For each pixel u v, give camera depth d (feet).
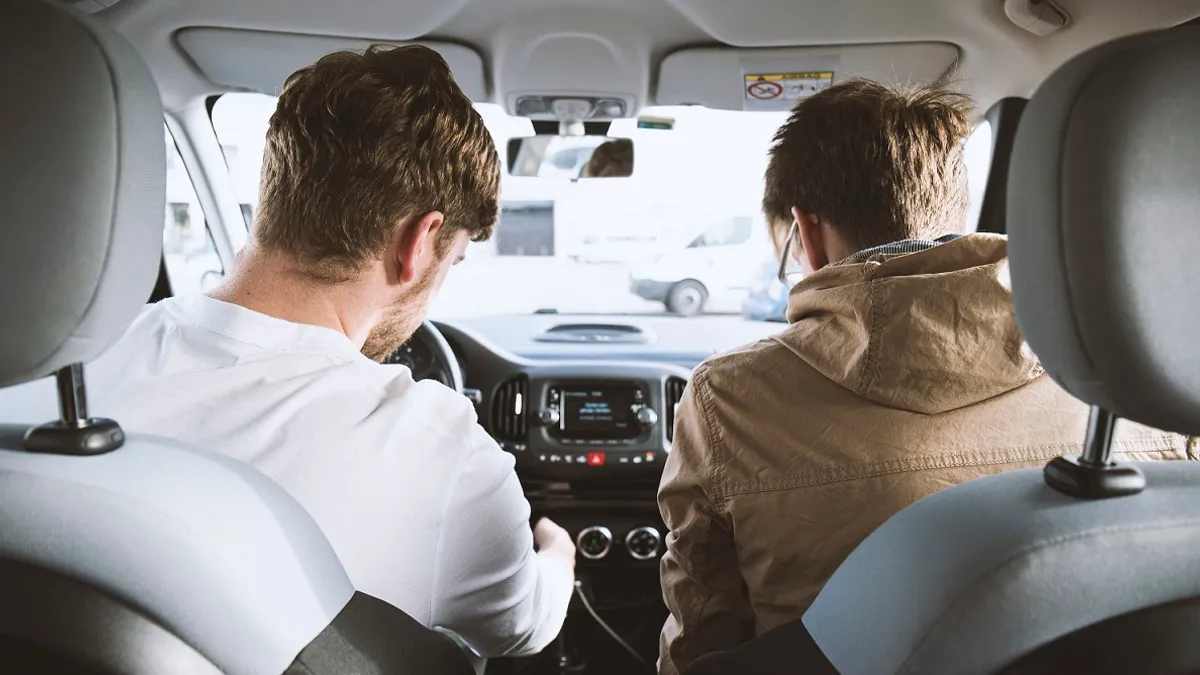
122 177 2.05
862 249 3.85
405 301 3.55
